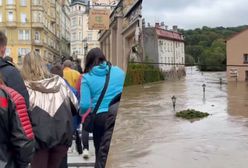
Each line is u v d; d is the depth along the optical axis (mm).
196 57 53938
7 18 76438
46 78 4977
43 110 4789
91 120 5586
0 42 4492
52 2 89750
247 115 10195
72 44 113812
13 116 3602
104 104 5574
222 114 10516
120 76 5699
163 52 62812
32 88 4859
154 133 7652
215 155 5715
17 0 76688
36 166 4832
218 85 29641
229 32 43625
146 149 6191
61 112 4883
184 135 7352
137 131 7938
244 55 37719
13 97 3643
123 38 22250
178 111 11562
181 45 69938
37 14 77500
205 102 14555
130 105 13859
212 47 41500
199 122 9039
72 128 5016
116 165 5312
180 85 30500
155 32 61438
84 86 5566
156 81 40375
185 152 5930
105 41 33531
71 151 8359
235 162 5332
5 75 4469
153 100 15977
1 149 3566
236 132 7543
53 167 5023
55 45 93688
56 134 4812
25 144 3631
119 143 6707
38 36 78188
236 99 15812
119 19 22422
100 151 5621
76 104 5160
